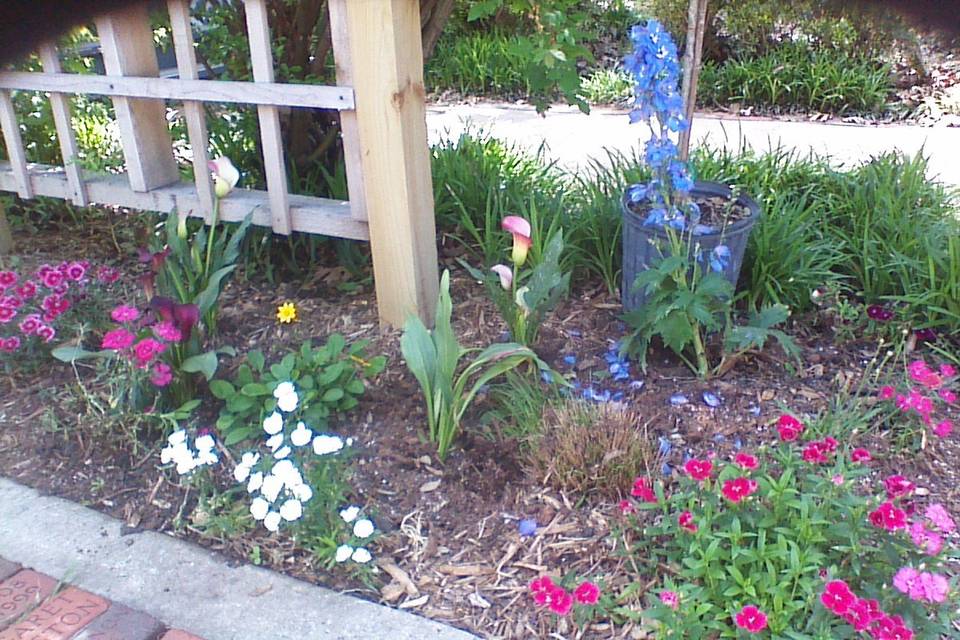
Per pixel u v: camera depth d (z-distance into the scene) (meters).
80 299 3.00
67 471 2.42
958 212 3.58
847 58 6.27
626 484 2.24
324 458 2.25
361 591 2.00
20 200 4.07
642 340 2.79
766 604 1.77
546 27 2.97
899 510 1.78
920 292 2.99
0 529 2.21
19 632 1.87
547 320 3.09
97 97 4.50
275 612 1.93
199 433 2.51
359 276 3.46
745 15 6.31
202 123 3.12
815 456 1.98
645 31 2.56
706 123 6.02
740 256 2.83
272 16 3.63
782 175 3.82
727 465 2.10
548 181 3.93
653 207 2.79
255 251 3.49
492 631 1.87
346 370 2.59
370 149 2.74
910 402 2.30
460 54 7.13
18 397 2.75
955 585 1.81
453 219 3.69
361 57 2.62
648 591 1.93
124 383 2.51
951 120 5.84
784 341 2.65
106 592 2.00
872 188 3.61
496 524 2.18
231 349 2.69
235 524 2.15
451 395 2.37
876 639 1.58
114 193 3.46
